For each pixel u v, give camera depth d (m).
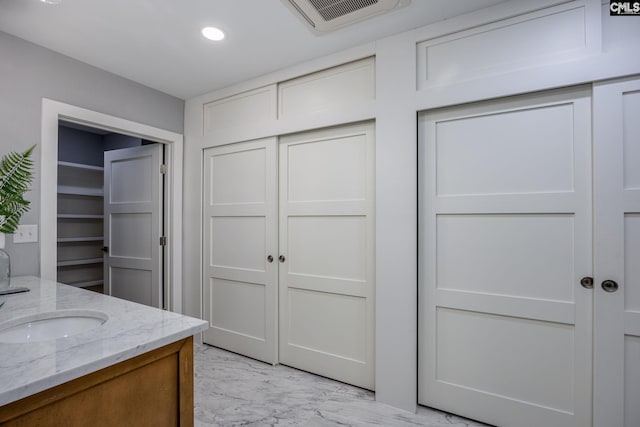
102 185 4.09
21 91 1.85
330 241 2.17
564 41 1.48
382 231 1.89
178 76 2.39
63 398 0.75
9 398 0.64
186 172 2.83
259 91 2.42
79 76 2.12
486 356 1.69
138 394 0.91
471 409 1.72
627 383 1.39
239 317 2.55
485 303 1.69
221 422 1.70
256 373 2.24
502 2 1.59
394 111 1.86
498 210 1.66
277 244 2.38
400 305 1.83
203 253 2.74
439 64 1.77
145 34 1.84
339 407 1.84
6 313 1.15
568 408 1.51
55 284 1.62
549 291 1.55
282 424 1.69
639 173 1.38
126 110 2.40
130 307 1.23
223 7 1.61
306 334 2.26
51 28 1.77
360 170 2.06
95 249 4.01
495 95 1.61
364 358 2.03
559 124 1.54
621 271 1.39
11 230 1.46
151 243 2.81
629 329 1.38
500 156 1.66
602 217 1.42
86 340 0.90
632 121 1.38
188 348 1.05
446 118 1.79
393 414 1.78
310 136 2.25
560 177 1.53
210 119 2.71
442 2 1.58
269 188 2.39
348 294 2.09
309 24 1.75
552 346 1.55
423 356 1.84
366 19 1.71
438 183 1.81
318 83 2.18
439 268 1.81
